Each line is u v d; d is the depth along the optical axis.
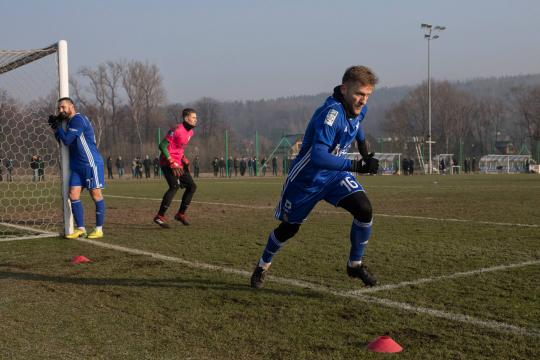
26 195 14.48
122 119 63.91
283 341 2.92
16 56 7.18
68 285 4.24
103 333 3.08
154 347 2.85
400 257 5.25
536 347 2.79
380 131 91.81
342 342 2.89
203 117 73.75
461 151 46.50
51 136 8.29
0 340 2.98
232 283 4.25
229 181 26.86
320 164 3.57
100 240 6.63
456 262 5.00
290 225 3.99
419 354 2.71
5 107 8.61
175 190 7.72
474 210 10.11
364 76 3.58
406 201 12.44
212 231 7.38
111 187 20.78
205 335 3.03
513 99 89.25
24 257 5.47
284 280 4.32
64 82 6.83
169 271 4.71
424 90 81.44
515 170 48.38
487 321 3.23
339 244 6.08
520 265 4.84
